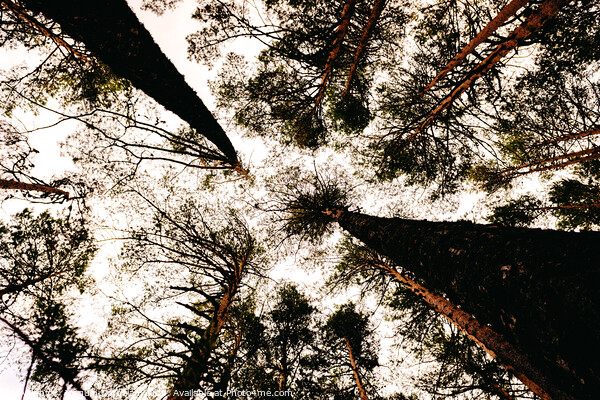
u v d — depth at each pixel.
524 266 1.40
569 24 4.09
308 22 5.43
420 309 6.59
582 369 1.10
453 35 4.69
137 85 3.19
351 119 7.35
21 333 1.36
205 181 7.63
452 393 5.91
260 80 6.39
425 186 7.04
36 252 6.27
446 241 2.27
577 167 6.66
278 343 8.45
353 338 9.12
